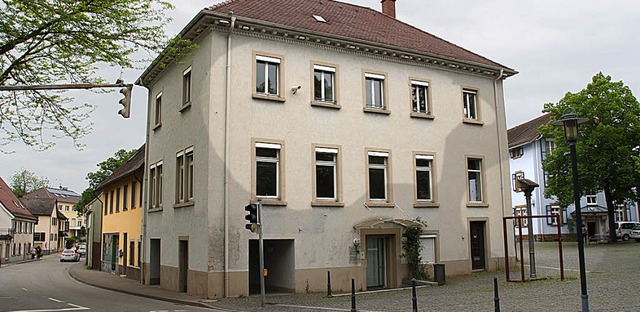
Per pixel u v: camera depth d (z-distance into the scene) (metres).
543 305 12.98
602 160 41.31
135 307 16.39
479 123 24.33
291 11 22.11
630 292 14.41
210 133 18.27
